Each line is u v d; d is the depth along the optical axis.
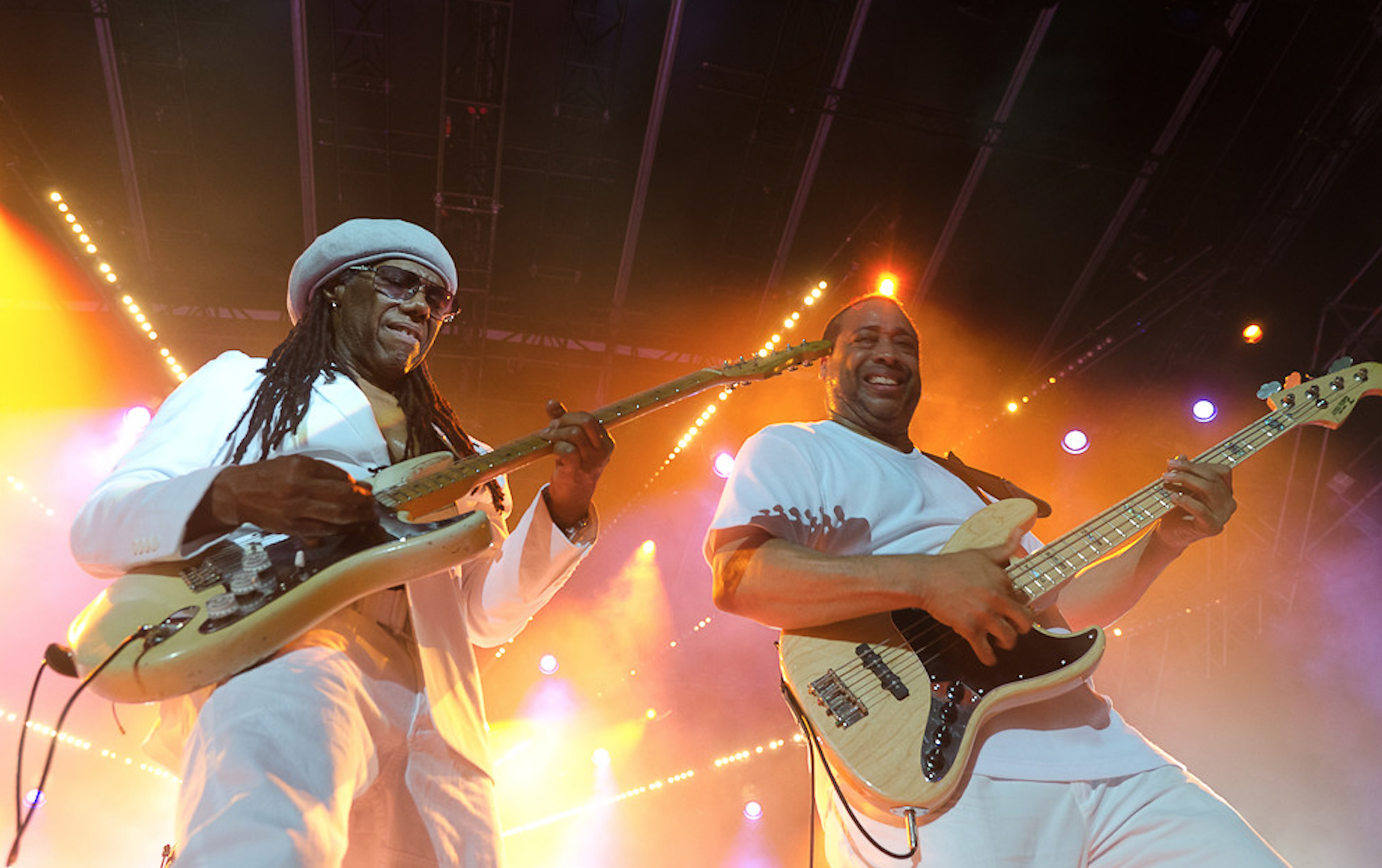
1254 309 10.81
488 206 10.84
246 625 1.92
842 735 2.30
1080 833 2.31
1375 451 9.72
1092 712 2.47
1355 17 9.55
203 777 1.81
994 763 2.30
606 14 10.17
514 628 2.70
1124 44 10.19
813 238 11.42
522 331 11.86
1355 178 10.05
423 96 10.46
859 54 10.42
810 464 2.75
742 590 2.50
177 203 10.76
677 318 11.88
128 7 9.75
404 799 2.13
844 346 3.12
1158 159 10.73
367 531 2.07
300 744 1.86
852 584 2.38
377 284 2.63
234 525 2.03
